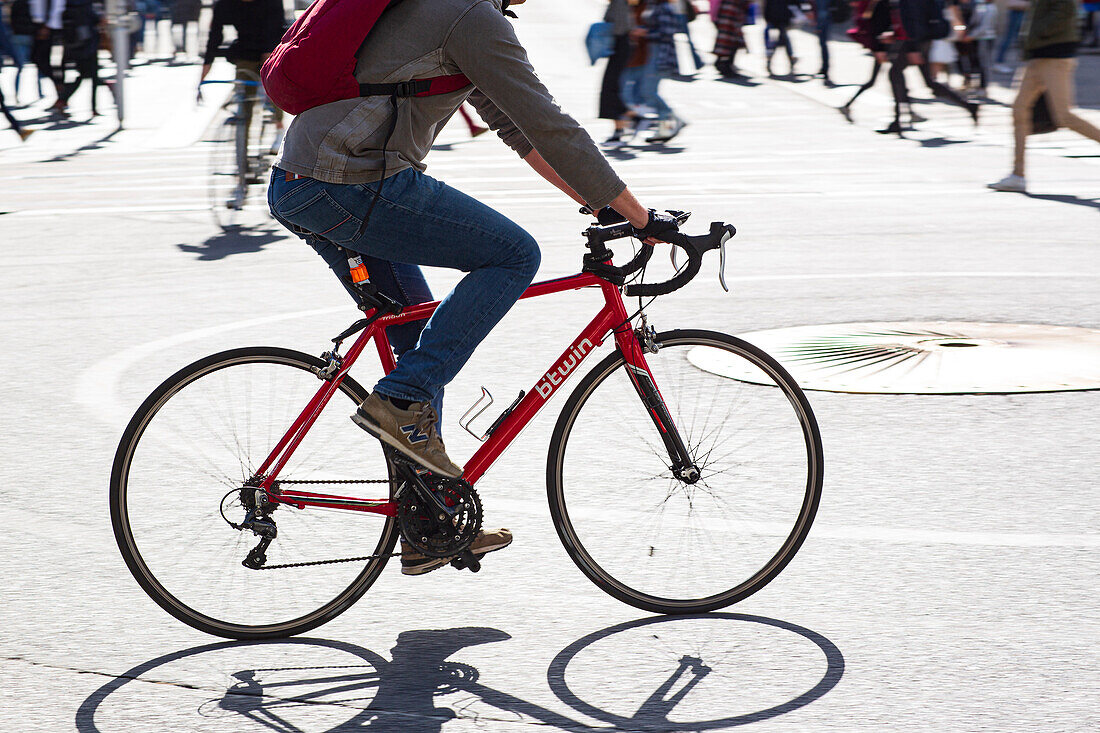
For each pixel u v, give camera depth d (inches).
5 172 675.4
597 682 165.8
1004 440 256.5
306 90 164.2
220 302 384.8
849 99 888.9
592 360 314.7
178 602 180.9
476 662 172.1
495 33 163.0
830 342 330.0
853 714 155.9
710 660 171.5
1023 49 556.4
